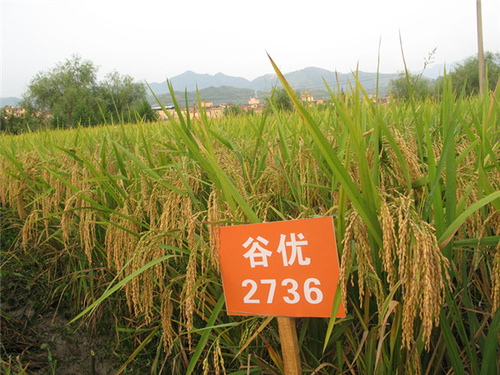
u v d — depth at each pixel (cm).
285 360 159
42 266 353
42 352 303
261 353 204
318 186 187
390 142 151
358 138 126
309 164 204
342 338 187
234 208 170
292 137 247
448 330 140
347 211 156
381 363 150
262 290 159
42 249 362
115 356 285
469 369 175
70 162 324
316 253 147
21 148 511
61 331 315
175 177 214
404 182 174
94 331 307
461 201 141
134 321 274
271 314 158
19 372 266
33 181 347
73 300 347
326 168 191
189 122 213
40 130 672
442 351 158
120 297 289
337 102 194
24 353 299
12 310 346
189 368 157
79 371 284
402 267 112
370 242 143
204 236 208
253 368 188
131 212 239
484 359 136
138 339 276
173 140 301
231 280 166
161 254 185
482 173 132
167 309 182
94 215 260
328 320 173
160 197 221
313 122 119
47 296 349
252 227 159
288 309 154
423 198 151
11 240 406
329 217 143
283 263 154
